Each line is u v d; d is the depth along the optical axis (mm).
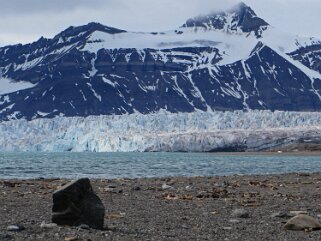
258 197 27781
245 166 99938
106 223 17438
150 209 22047
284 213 19844
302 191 32688
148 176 61844
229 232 15828
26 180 44000
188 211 21375
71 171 75000
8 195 27609
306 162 135125
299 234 15586
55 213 15875
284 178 48281
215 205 23734
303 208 22812
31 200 25094
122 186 36156
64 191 15898
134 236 14641
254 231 16078
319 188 35344
